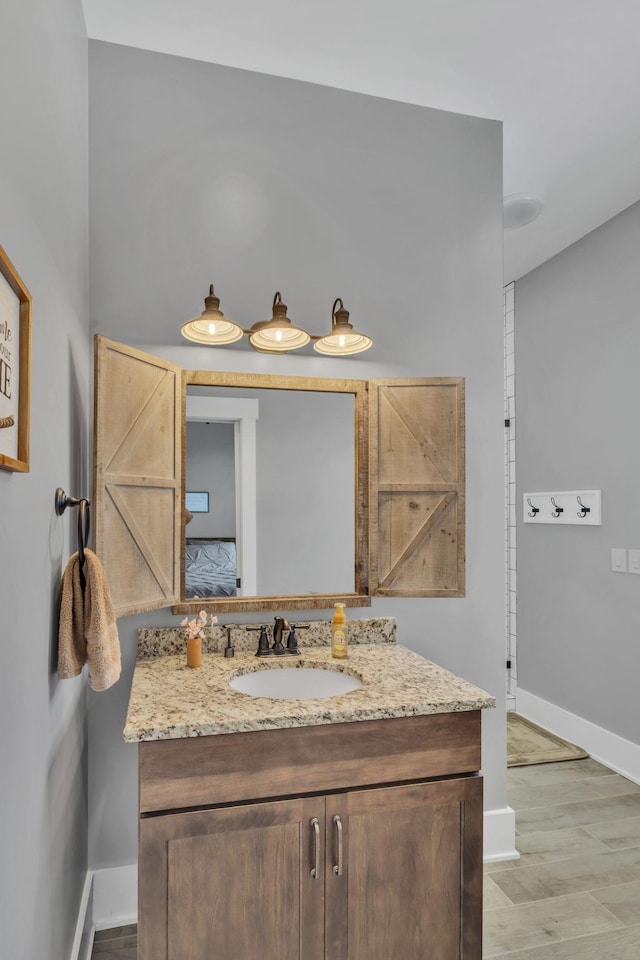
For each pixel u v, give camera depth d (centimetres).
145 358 181
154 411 186
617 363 296
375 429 212
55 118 134
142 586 180
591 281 313
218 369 202
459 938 151
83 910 168
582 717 317
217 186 202
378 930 146
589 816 247
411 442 213
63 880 142
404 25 185
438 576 213
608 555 300
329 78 210
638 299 284
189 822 134
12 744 95
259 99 207
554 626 340
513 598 377
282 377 206
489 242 229
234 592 202
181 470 197
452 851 151
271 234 207
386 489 212
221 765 136
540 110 224
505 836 220
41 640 118
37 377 115
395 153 221
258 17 182
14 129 98
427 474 213
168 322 197
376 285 217
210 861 135
